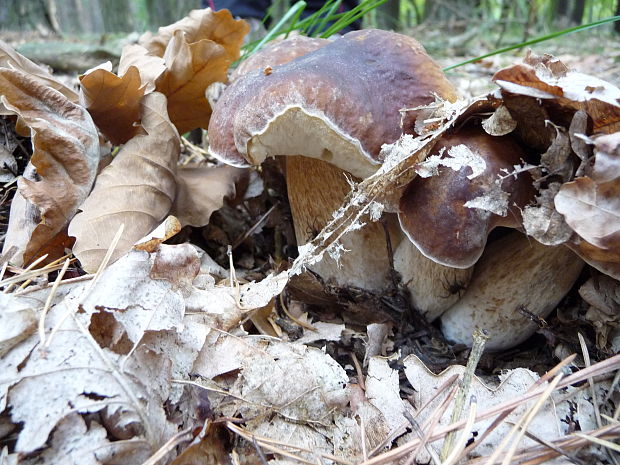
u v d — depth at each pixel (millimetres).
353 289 190
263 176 235
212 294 160
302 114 147
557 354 175
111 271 142
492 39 985
